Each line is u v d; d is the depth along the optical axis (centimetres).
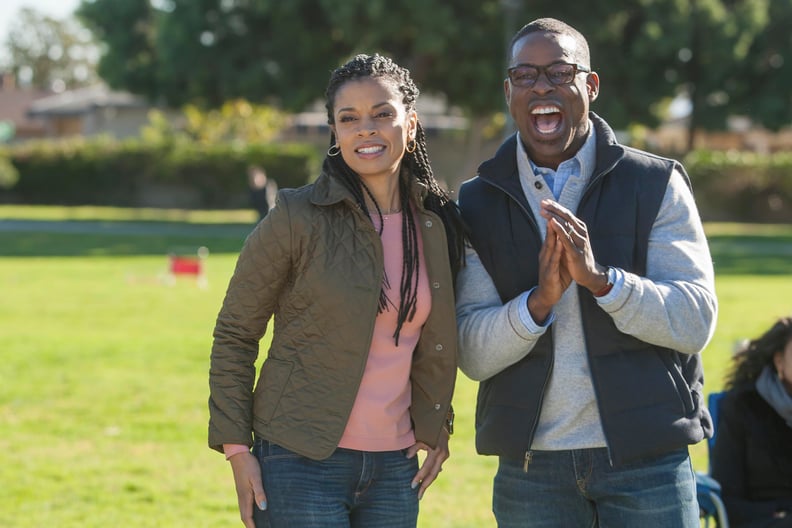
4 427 1216
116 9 6028
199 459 1097
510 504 543
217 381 521
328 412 509
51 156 6644
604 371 516
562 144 537
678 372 524
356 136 509
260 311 521
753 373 718
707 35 5697
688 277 521
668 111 6681
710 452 729
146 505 943
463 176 6562
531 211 541
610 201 530
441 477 1027
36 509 925
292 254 511
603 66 5500
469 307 548
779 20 6072
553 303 505
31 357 1634
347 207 514
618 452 509
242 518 516
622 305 495
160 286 2717
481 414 550
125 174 6644
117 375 1509
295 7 5394
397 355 525
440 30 5141
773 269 3359
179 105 6138
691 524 517
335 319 507
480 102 5581
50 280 2838
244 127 7500
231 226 5184
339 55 5675
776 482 695
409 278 519
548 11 5369
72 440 1166
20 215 5675
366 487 521
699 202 6188
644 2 5491
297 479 506
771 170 6059
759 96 6188
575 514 534
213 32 5681
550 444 526
